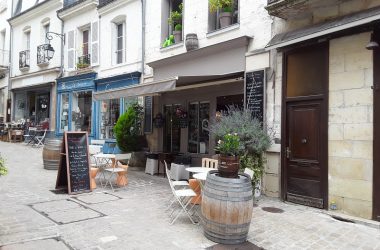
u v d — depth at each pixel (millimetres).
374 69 5129
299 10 5980
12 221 4617
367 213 5160
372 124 5145
